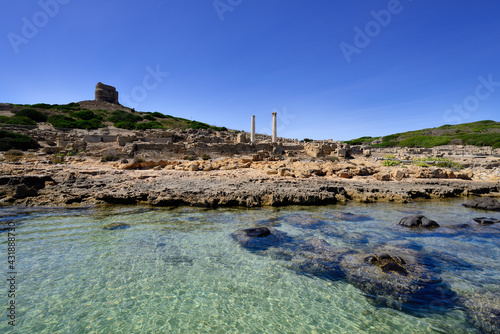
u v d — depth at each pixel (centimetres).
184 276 748
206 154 4075
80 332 516
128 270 776
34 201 1575
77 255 871
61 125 5569
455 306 612
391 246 973
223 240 1024
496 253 919
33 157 3169
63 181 1912
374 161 4019
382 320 566
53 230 1116
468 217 1452
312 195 1702
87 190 1727
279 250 932
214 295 658
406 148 5338
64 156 3353
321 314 587
